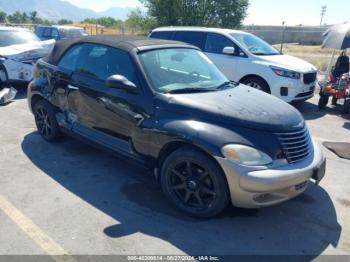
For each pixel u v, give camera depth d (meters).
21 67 8.51
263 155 3.18
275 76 7.73
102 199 3.79
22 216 3.41
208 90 3.98
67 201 3.72
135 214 3.53
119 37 4.62
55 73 4.90
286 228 3.40
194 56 4.61
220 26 25.61
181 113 3.50
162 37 9.38
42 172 4.38
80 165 4.62
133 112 3.82
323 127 6.98
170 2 24.62
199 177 3.39
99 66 4.34
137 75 3.87
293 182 3.22
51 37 17.17
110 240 3.11
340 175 4.66
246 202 3.22
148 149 3.73
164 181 3.62
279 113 3.57
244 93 4.07
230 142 3.17
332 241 3.24
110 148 4.24
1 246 2.98
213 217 3.51
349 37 8.14
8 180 4.14
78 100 4.53
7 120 6.50
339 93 8.02
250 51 8.23
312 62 17.08
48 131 5.29
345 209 3.80
